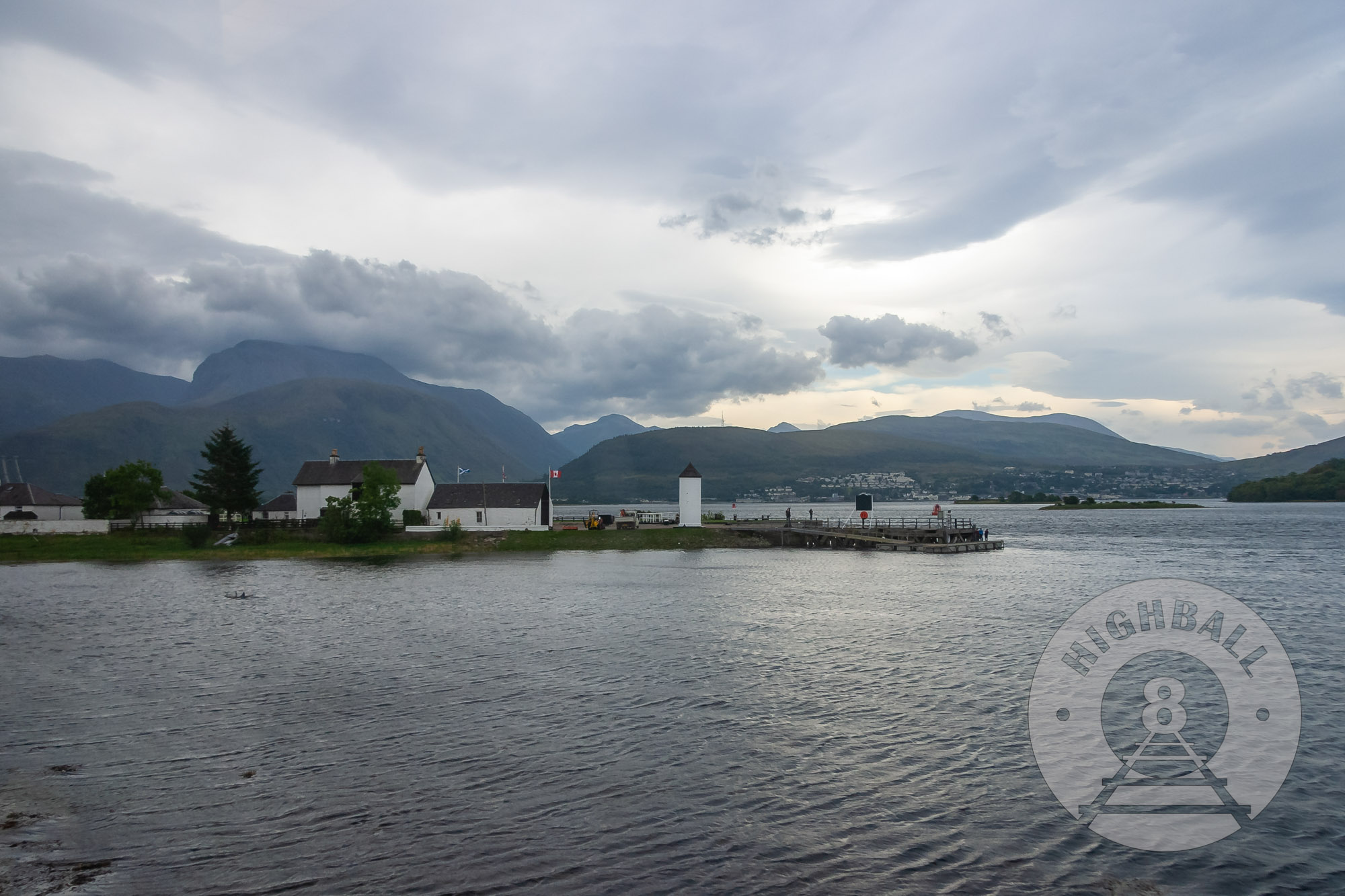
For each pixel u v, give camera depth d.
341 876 17.78
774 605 55.81
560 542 106.06
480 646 41.38
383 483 110.44
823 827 20.30
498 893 17.12
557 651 39.97
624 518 124.12
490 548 103.69
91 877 17.73
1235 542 124.25
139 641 43.44
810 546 111.88
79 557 95.25
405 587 66.38
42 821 20.52
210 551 99.44
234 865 18.25
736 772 23.69
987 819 20.89
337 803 21.44
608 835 19.72
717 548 108.81
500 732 27.17
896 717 28.98
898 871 18.22
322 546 103.00
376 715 29.14
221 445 121.00
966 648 40.69
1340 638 43.06
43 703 31.03
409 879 17.64
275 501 150.12
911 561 91.44
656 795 22.09
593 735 26.83
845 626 46.94
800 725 27.94
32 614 53.28
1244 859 19.03
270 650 40.69
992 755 25.23
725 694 31.92
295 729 27.56
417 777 23.23
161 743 26.30
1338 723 28.41
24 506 153.25
